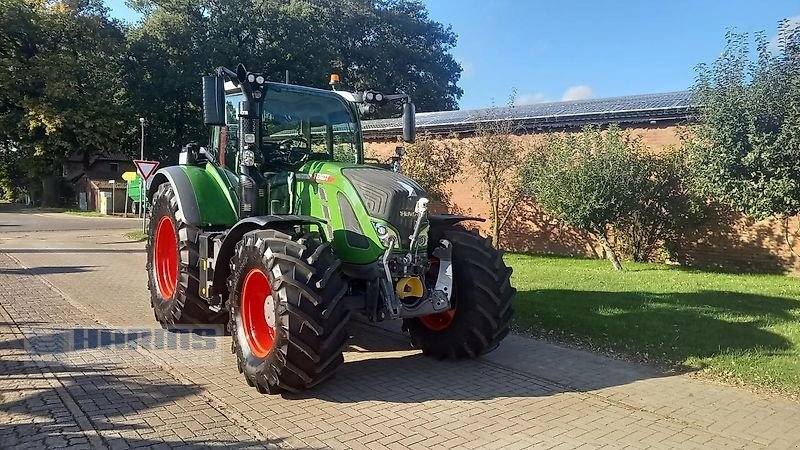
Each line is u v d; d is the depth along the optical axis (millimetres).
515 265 12930
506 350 6414
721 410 4793
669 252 13688
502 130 15062
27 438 4008
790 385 5293
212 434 4137
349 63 47344
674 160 12852
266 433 4176
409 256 5195
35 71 36125
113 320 7293
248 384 5086
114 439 4016
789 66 9359
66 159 41625
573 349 6488
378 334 6996
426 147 15469
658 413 4723
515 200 15375
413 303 5254
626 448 4074
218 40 37625
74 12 37469
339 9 46125
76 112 36188
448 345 5844
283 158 6098
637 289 9719
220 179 6605
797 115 9000
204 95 5254
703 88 10102
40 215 32219
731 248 13055
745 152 9477
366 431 4250
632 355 6254
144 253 14523
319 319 4625
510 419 4535
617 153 12094
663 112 13602
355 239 5215
